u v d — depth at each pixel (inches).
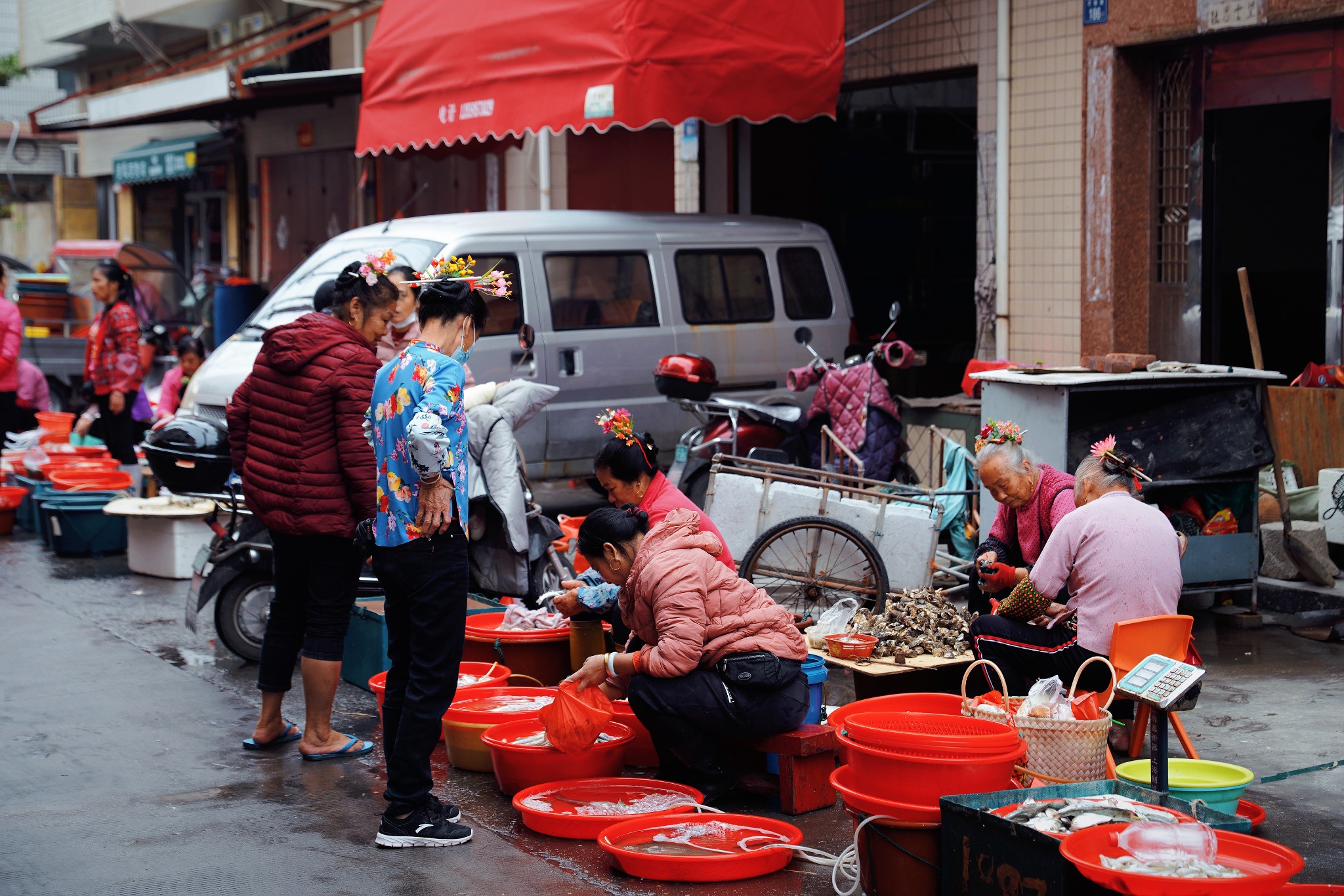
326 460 197.5
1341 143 318.3
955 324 530.9
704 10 343.0
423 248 343.9
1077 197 361.7
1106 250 354.0
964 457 298.8
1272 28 319.9
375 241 362.9
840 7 361.7
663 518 201.9
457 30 386.6
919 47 409.1
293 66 681.6
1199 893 118.6
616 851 159.0
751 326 387.5
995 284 387.5
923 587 252.7
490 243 345.4
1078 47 357.7
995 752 148.2
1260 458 270.1
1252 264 396.2
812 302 404.5
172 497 351.9
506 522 251.3
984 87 388.2
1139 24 340.8
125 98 642.2
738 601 180.4
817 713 195.5
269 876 161.3
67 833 175.5
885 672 200.8
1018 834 131.9
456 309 180.1
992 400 275.1
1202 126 344.2
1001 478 211.0
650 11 337.7
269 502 198.7
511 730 192.4
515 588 257.4
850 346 360.8
